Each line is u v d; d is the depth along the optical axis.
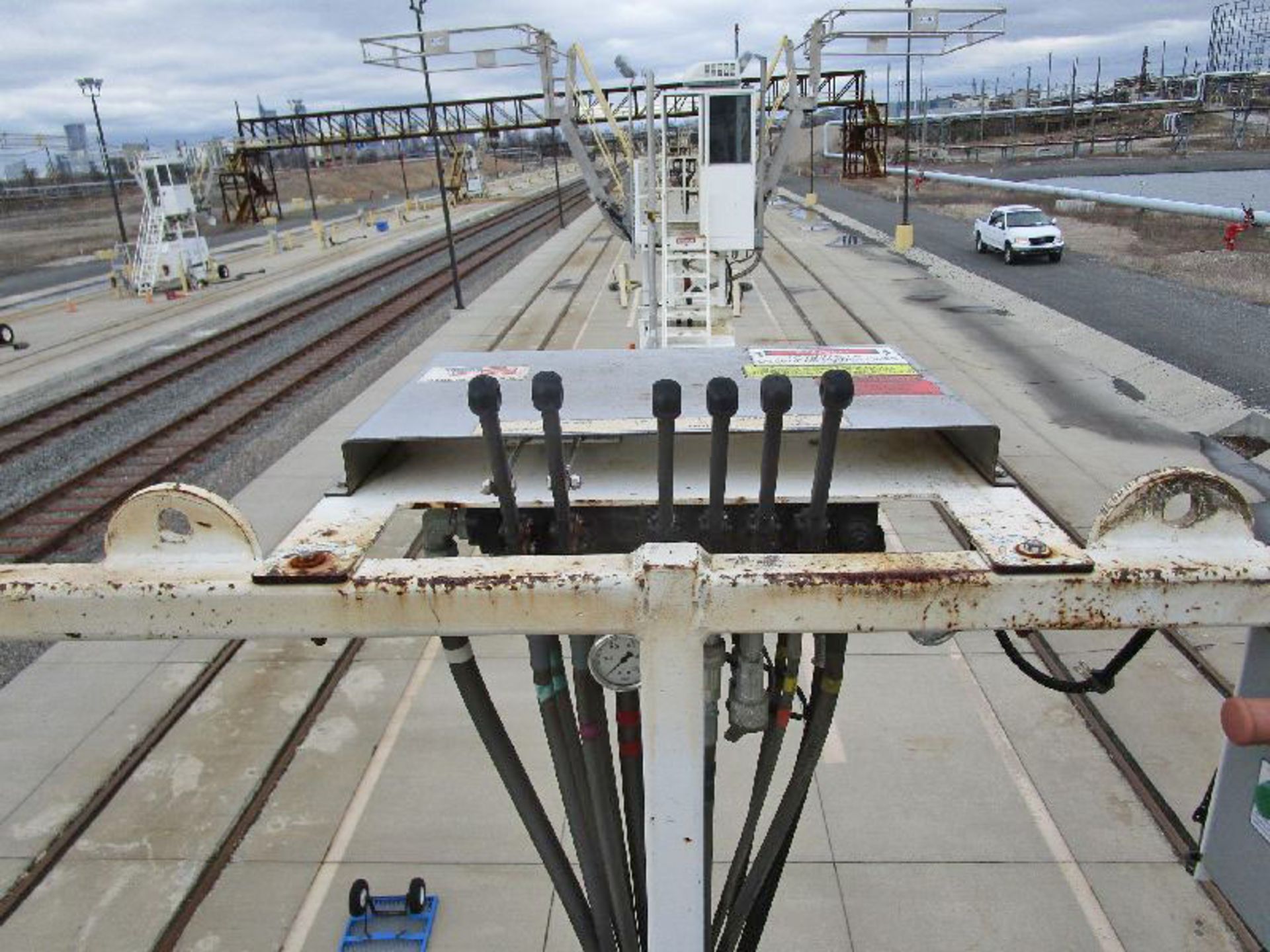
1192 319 16.33
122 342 18.92
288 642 7.01
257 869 4.95
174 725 6.13
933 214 37.59
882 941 4.39
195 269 26.41
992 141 98.12
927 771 5.46
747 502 2.34
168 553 1.87
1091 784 5.33
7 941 4.55
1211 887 4.58
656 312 10.48
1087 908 4.53
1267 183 45.94
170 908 4.71
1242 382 12.24
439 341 17.48
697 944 2.06
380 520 2.19
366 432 2.44
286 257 33.38
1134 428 11.17
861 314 18.02
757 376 2.96
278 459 11.27
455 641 2.22
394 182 96.00
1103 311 17.30
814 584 1.72
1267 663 2.48
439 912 4.62
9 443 12.18
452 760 5.71
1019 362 14.30
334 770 5.68
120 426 12.77
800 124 14.24
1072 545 1.83
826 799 5.25
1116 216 33.28
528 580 1.74
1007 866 4.79
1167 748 5.56
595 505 2.36
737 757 5.55
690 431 2.42
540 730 5.93
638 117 18.84
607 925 2.56
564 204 51.16
